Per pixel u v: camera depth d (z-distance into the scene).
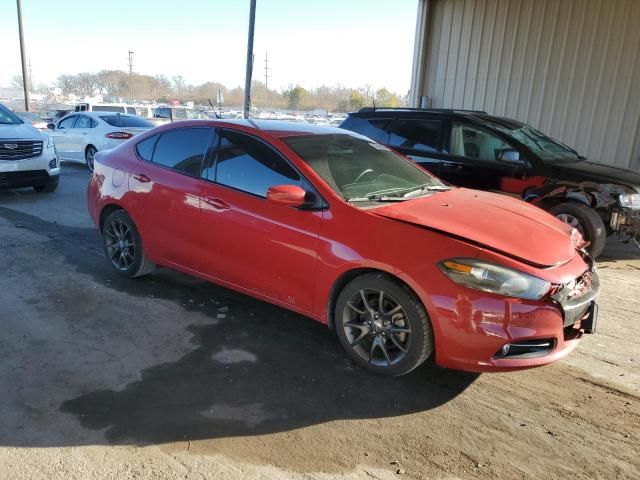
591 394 3.47
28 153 9.33
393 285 3.38
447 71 13.51
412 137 7.54
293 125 4.70
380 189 4.08
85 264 5.81
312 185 3.83
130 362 3.73
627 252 7.27
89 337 4.08
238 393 3.38
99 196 5.37
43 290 5.01
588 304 3.45
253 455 2.81
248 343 4.05
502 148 6.79
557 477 2.70
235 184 4.25
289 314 4.59
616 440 3.00
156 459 2.76
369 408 3.25
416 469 2.73
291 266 3.87
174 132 4.88
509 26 12.24
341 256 3.56
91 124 13.92
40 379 3.47
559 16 11.48
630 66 10.74
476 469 2.74
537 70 11.98
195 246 4.52
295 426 3.06
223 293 5.03
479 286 3.11
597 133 11.38
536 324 3.09
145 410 3.17
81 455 2.77
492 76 12.73
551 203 6.68
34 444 2.85
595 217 6.32
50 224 7.67
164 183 4.71
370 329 3.58
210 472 2.68
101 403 3.23
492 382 3.58
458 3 13.02
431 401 3.34
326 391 3.43
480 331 3.12
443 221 3.54
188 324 4.35
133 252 5.21
